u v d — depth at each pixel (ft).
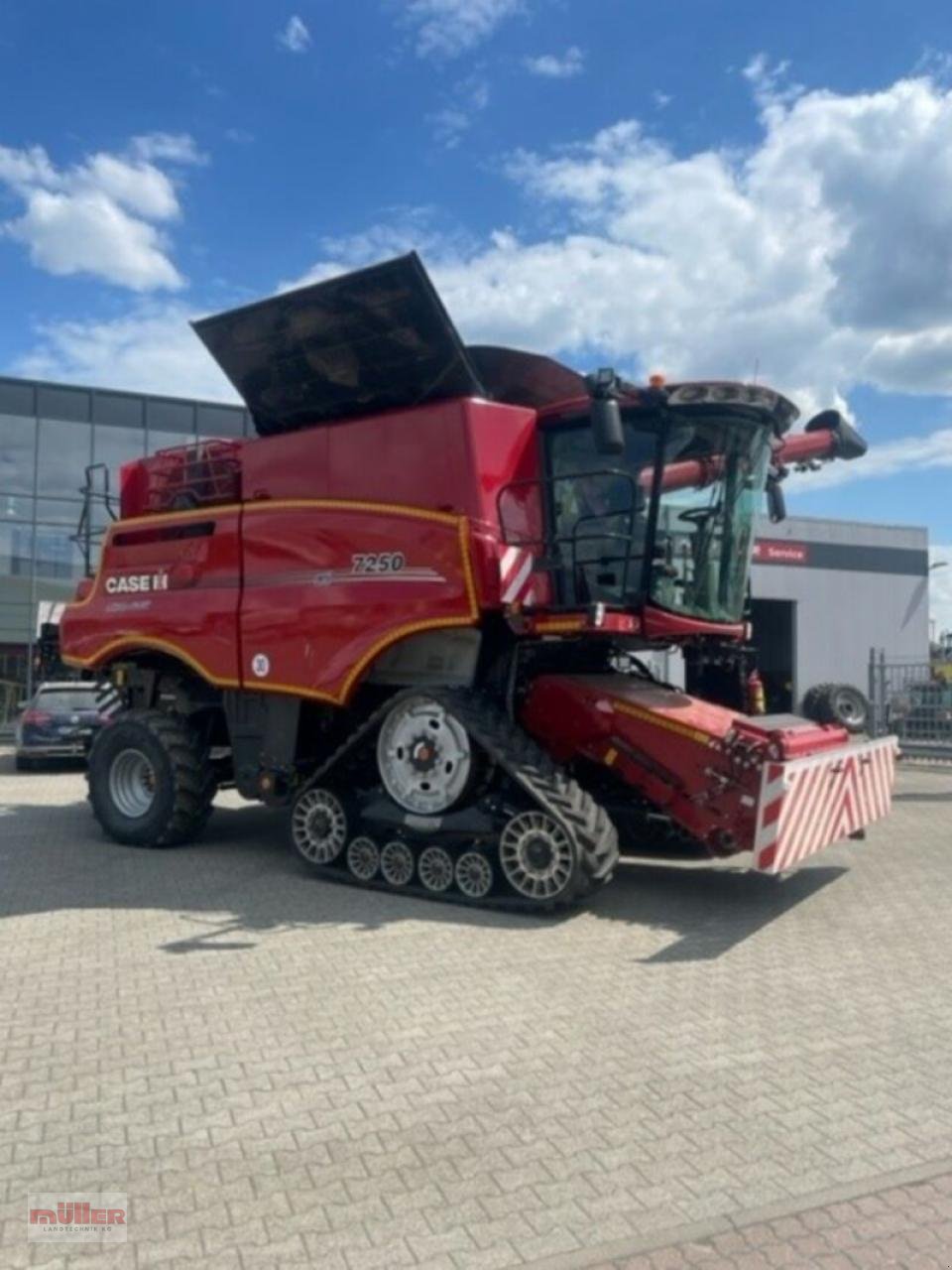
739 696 30.14
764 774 21.52
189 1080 14.20
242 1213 10.94
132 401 85.76
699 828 23.29
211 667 29.27
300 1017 16.55
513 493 25.81
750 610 29.91
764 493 28.17
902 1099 13.66
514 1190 11.41
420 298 24.04
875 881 26.40
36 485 83.46
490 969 18.99
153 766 30.48
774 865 21.30
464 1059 14.93
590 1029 16.08
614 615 24.52
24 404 83.30
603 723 24.79
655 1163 11.98
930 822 35.94
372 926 21.93
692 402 24.70
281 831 33.63
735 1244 10.39
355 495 26.89
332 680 26.71
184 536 30.55
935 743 54.49
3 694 82.74
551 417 26.16
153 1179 11.62
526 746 23.72
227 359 27.58
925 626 108.78
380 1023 16.29
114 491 84.23
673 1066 14.73
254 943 20.67
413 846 24.49
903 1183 11.56
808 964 19.43
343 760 26.18
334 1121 13.00
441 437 25.48
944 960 19.76
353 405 27.45
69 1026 16.15
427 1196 11.29
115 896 24.62
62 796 44.06
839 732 25.03
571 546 25.57
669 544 25.50
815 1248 10.32
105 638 32.07
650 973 18.81
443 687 24.90
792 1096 13.75
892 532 107.45
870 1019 16.61
